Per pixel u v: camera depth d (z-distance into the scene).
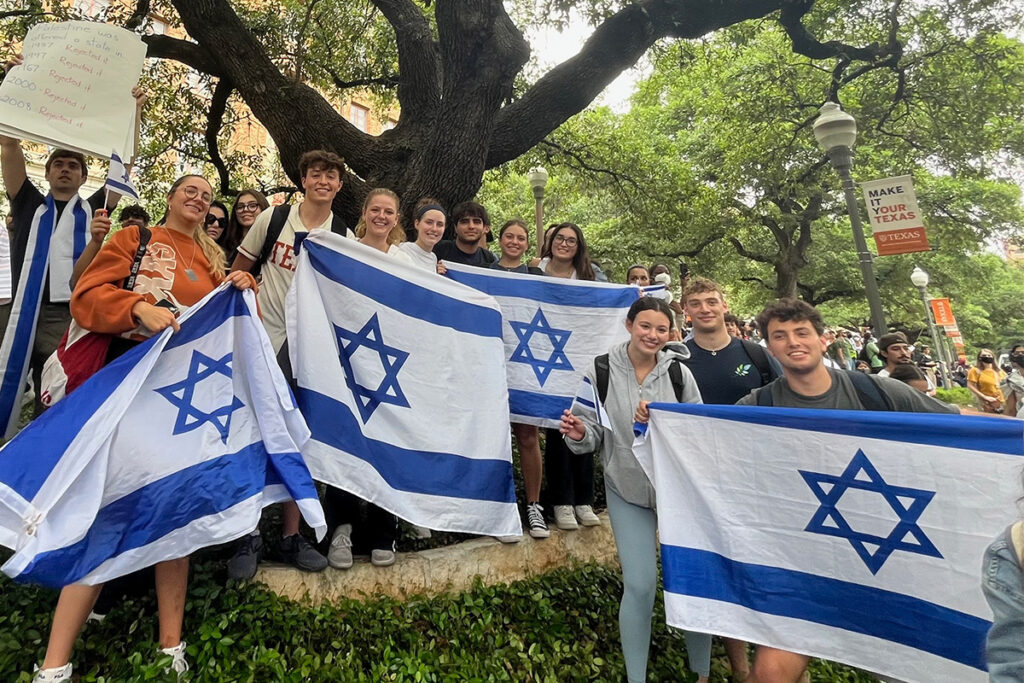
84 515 2.03
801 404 2.57
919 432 2.21
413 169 5.73
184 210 2.73
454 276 4.16
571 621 3.26
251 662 2.24
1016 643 1.30
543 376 4.05
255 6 8.77
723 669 3.24
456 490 3.05
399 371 3.12
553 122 6.46
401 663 2.49
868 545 2.22
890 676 2.10
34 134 3.09
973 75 11.09
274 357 2.59
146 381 2.37
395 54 9.51
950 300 25.94
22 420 4.92
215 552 2.99
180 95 9.30
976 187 17.80
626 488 2.86
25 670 2.20
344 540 3.05
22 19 6.78
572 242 4.54
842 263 21.88
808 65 14.12
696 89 20.39
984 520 2.05
